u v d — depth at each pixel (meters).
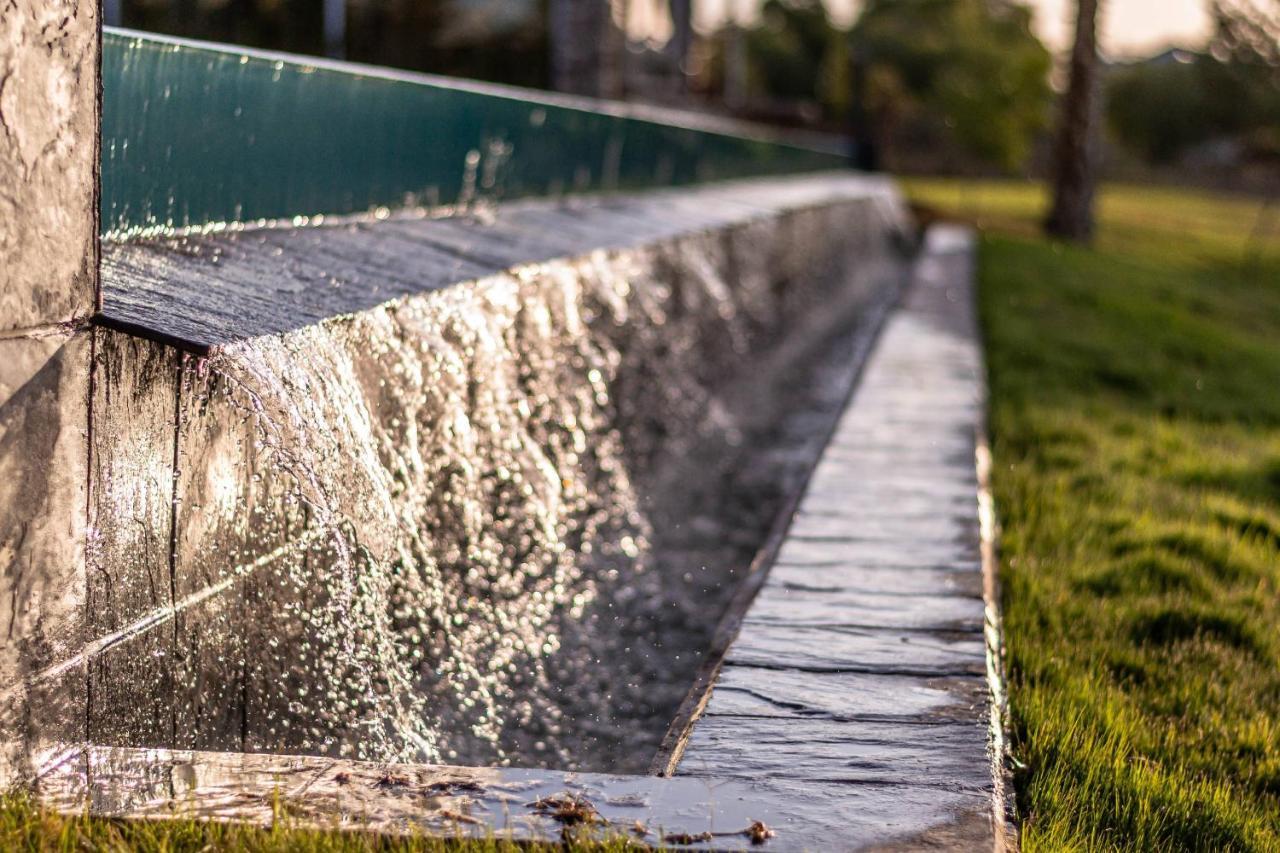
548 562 5.76
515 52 14.06
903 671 4.08
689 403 8.77
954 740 3.54
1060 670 4.31
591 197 10.57
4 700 2.92
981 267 19.20
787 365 11.78
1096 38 27.30
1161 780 3.54
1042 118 45.38
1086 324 14.28
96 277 3.18
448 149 7.52
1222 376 12.10
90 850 2.76
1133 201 46.44
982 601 4.79
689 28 25.44
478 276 5.77
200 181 4.93
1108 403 9.97
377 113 6.54
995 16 59.09
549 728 4.47
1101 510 6.48
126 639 3.29
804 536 5.63
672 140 13.30
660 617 5.53
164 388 3.37
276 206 5.58
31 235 2.93
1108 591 5.26
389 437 4.62
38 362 2.97
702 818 3.02
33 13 2.91
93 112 3.16
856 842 2.92
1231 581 5.50
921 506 6.14
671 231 9.59
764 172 19.03
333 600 4.16
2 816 2.78
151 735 3.39
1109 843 3.24
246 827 2.88
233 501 3.69
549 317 6.43
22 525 2.94
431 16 12.41
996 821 3.08
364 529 4.31
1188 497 6.79
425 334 4.98
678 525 6.85
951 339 11.99
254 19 9.80
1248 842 3.29
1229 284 24.70
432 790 3.14
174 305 3.77
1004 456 7.59
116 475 3.24
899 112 50.38
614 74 15.41
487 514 5.41
